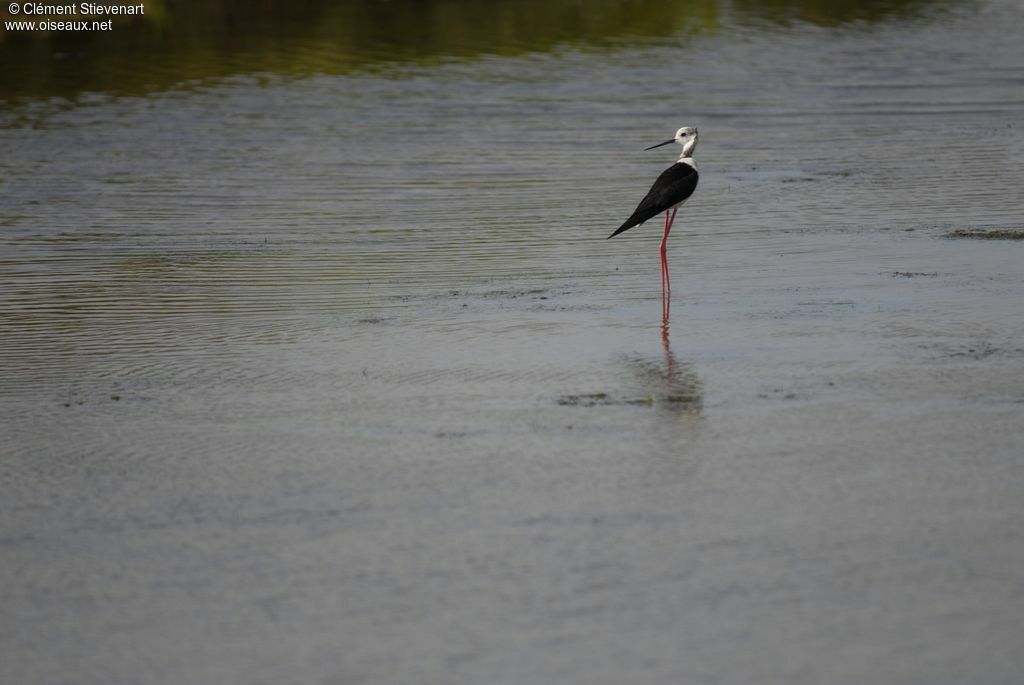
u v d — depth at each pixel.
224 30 45.16
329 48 42.19
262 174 26.66
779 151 28.84
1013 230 21.20
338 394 13.69
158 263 19.94
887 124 32.03
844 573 9.48
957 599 9.08
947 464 11.42
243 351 15.36
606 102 34.78
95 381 14.38
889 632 8.68
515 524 10.40
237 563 9.86
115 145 29.41
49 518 10.77
